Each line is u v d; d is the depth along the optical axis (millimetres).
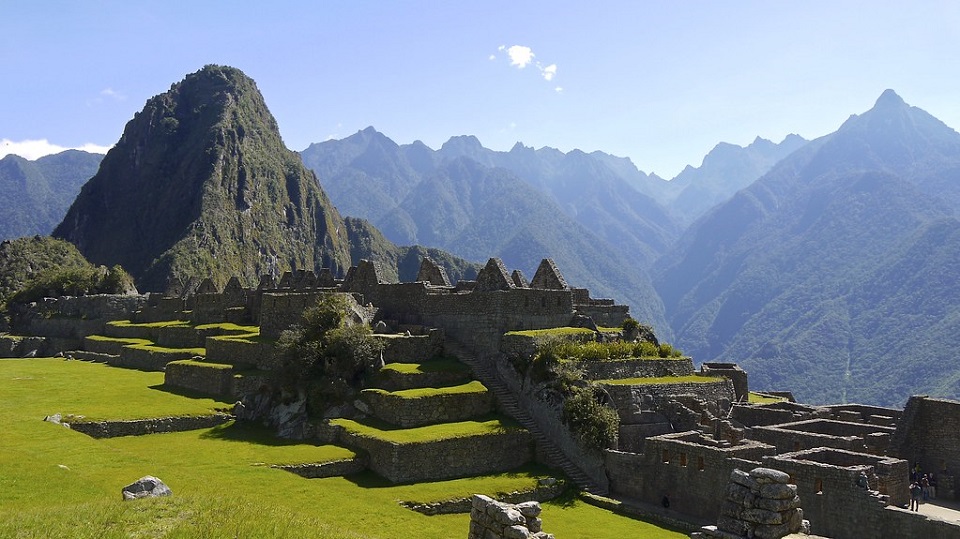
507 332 50656
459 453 40531
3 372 69188
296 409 46000
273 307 61938
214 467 36250
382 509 32594
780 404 51594
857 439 37375
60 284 126938
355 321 52844
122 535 21469
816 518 31125
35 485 27891
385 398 44438
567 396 44125
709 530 21219
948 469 38781
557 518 35906
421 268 70312
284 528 23719
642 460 39531
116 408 47844
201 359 63250
